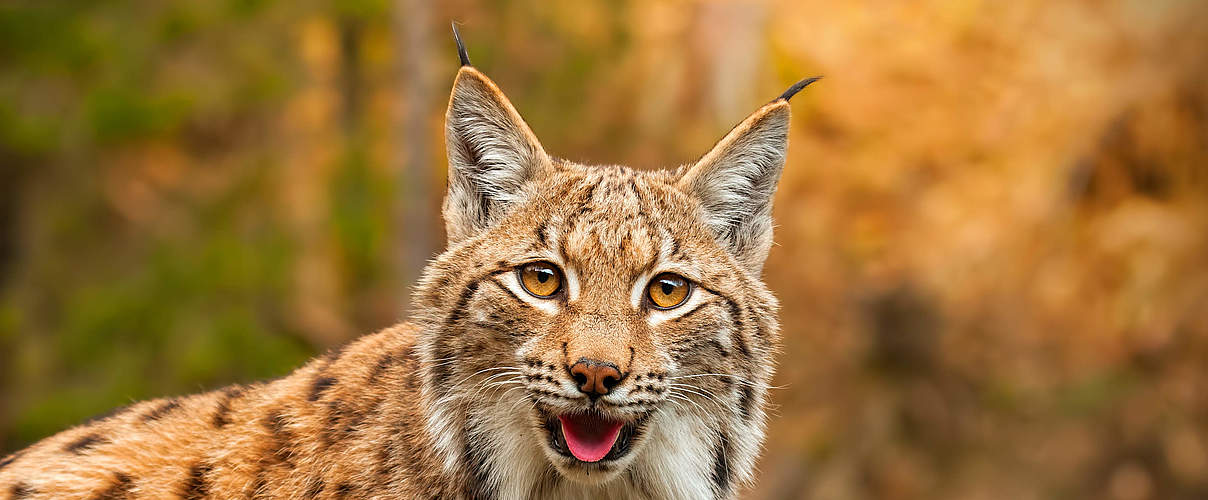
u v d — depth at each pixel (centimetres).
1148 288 1667
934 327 1661
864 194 1781
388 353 624
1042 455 1573
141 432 630
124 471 612
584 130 1650
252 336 1345
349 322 1415
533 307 576
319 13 1474
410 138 1434
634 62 1695
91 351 1327
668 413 595
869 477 1555
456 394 584
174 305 1354
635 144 1669
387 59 1522
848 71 1848
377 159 1491
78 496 606
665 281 591
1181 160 1730
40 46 1351
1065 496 1548
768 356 630
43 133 1345
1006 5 1898
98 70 1370
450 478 585
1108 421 1595
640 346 569
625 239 584
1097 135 1761
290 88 1454
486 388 584
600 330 563
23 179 1416
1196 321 1639
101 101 1345
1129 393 1611
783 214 1758
